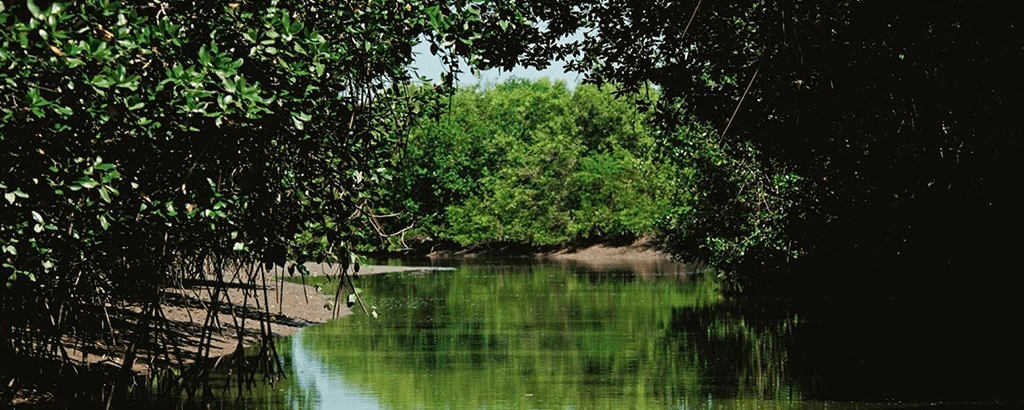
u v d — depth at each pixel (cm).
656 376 1697
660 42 1480
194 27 746
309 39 745
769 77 1364
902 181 1556
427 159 7675
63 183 668
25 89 639
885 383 1561
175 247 896
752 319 2595
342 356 1975
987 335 1777
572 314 2817
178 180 752
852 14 1247
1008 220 1523
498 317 2756
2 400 1023
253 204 843
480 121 8100
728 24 1405
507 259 7100
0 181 660
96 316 1152
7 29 584
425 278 4688
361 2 845
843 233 2019
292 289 3322
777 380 1627
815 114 1414
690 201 3098
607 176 7269
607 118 7662
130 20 664
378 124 991
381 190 1014
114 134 700
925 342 1986
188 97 678
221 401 1474
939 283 1820
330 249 927
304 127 845
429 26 835
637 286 3994
